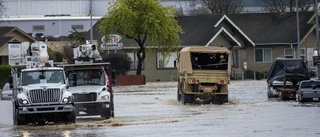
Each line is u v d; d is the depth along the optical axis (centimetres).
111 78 6328
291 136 4350
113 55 14850
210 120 5684
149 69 15562
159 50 14738
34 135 4894
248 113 6328
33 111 5578
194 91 8019
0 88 13138
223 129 4900
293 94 8444
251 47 16275
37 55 6819
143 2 14200
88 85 6256
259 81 14038
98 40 15850
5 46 14900
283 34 16250
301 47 16188
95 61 6850
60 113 5638
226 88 8056
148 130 4991
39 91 5628
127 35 14375
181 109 7162
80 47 6850
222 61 8112
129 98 9275
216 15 16125
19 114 5594
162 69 15575
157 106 7731
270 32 16400
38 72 5894
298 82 8794
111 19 14350
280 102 8006
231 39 15575
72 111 5666
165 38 14325
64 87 5728
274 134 4484
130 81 13588
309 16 16400
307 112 6256
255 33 16425
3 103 9494
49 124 5778
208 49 8106
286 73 8912
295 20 16462
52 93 5638
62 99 5641
